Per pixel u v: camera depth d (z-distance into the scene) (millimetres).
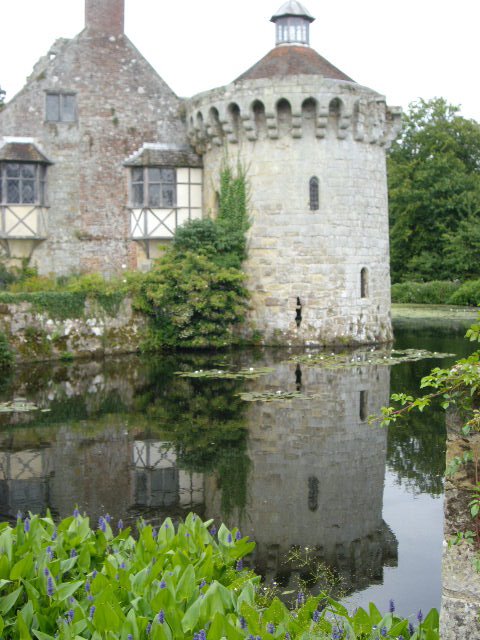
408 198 50000
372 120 26766
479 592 4715
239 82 26094
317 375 19656
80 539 6613
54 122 28984
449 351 24281
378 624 5457
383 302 28062
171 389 18062
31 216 28328
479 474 4773
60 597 5637
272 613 5340
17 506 10070
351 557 8453
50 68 28953
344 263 26641
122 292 25094
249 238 26938
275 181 26344
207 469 11719
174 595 5480
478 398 4863
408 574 8008
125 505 10125
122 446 13039
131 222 29828
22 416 15320
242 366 21562
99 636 4941
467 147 52188
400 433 13766
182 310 25203
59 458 12336
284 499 10359
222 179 27469
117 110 29547
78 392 17828
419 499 10328
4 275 27953
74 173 29219
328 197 26344
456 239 47969
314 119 26016
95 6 29453
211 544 6762
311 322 26375
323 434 13680
